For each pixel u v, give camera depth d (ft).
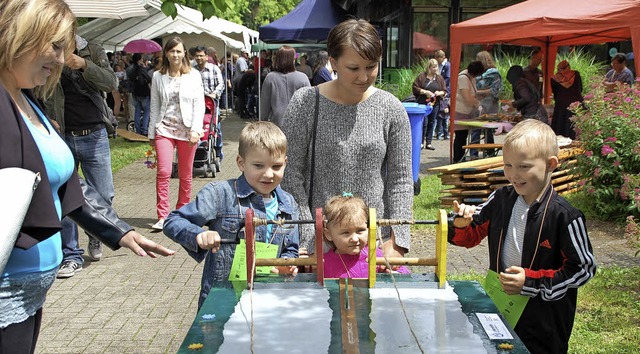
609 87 37.78
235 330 7.13
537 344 9.37
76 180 8.46
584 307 16.01
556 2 34.53
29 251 7.50
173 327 15.30
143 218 26.35
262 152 9.97
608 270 18.70
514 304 9.31
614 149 25.04
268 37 60.90
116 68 66.28
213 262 10.28
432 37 59.57
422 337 6.99
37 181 6.95
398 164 10.98
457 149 39.34
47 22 7.12
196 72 24.16
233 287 8.54
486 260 20.20
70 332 14.97
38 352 13.92
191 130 23.85
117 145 49.37
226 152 46.80
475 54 60.85
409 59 59.93
